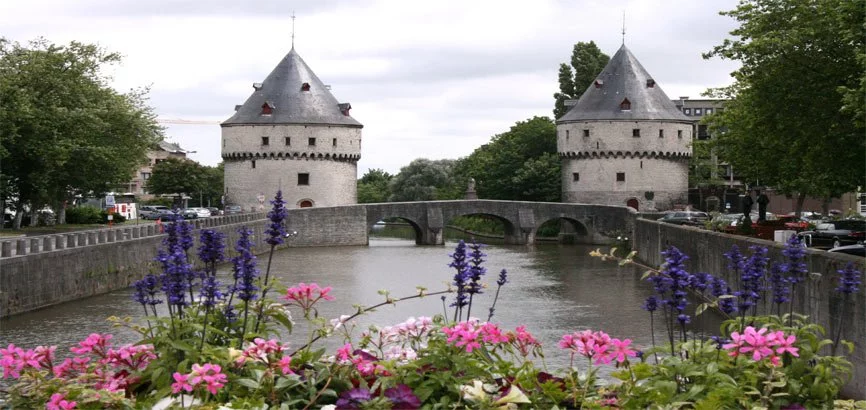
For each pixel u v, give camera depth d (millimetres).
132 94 74500
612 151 93312
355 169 95875
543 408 7730
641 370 8023
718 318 31672
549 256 70375
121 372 8227
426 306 36594
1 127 56375
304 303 9156
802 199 63094
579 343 8117
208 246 9023
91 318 32531
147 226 49250
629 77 95250
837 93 28906
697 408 7297
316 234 81250
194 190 129500
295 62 94562
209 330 8359
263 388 7602
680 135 94625
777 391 8227
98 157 63188
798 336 9484
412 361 7973
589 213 87750
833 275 20812
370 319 31453
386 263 62062
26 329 29984
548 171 103812
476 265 9289
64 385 7648
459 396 7570
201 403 7203
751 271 10539
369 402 7109
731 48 31266
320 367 7980
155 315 8906
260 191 91500
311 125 91438
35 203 66812
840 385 8719
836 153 30297
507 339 8391
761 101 31312
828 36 28969
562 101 114312
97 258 40500
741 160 51062
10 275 32719
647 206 93625
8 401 7746
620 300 40812
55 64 63094
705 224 49656
